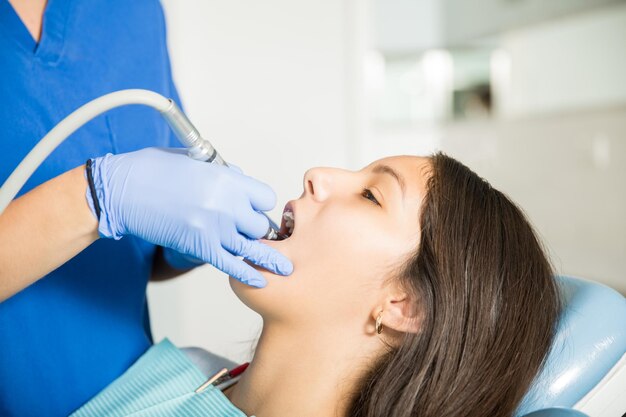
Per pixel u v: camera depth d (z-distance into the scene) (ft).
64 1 3.43
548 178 10.36
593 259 9.26
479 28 10.66
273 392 3.13
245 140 7.44
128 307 3.73
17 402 3.14
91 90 3.54
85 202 2.63
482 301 2.91
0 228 2.53
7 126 3.07
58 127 2.13
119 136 3.69
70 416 3.29
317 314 2.99
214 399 3.08
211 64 7.23
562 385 3.08
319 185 3.19
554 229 10.31
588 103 9.73
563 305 3.41
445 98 10.85
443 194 3.07
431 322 2.91
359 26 7.63
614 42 9.21
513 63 10.73
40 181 3.16
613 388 3.17
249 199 2.88
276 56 7.45
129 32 3.85
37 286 3.18
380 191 3.11
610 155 9.39
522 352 2.97
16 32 3.19
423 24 10.46
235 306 7.30
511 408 2.93
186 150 2.92
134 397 3.29
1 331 3.03
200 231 2.68
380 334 3.08
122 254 3.66
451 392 2.85
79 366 3.41
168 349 3.66
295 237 3.06
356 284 2.96
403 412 2.84
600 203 9.59
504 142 10.99
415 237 3.00
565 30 9.84
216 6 7.18
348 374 3.09
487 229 3.03
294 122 7.62
